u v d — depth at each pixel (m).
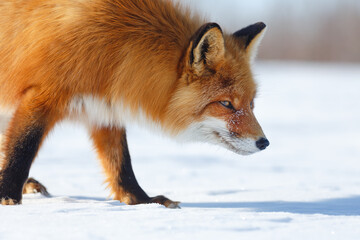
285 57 137.12
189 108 9.60
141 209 7.62
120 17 9.38
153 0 9.82
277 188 13.65
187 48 9.34
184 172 17.45
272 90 57.44
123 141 10.32
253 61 10.80
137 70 9.38
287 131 30.91
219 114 9.67
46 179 14.79
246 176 16.86
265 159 21.58
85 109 9.44
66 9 9.14
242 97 9.77
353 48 133.12
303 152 23.73
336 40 134.12
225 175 17.08
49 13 9.16
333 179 15.98
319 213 8.39
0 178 8.71
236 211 8.02
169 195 12.26
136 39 9.35
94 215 6.79
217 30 9.09
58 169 17.03
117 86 9.34
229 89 9.62
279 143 26.56
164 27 9.62
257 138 9.65
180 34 9.73
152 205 8.09
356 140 27.77
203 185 14.72
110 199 11.01
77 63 8.98
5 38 9.52
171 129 9.88
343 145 26.05
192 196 12.05
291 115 38.69
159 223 6.29
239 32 10.74
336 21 134.75
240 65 9.90
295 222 6.71
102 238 5.55
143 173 17.05
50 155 20.52
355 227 6.47
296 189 13.36
